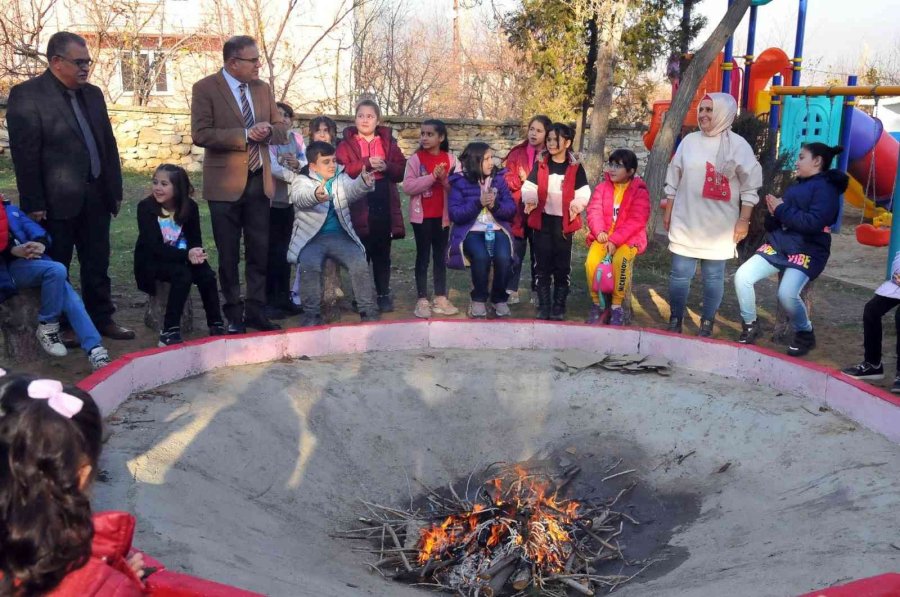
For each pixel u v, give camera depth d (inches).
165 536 137.2
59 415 76.0
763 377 227.5
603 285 270.2
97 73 813.9
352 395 221.0
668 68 614.5
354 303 317.4
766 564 140.5
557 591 152.5
